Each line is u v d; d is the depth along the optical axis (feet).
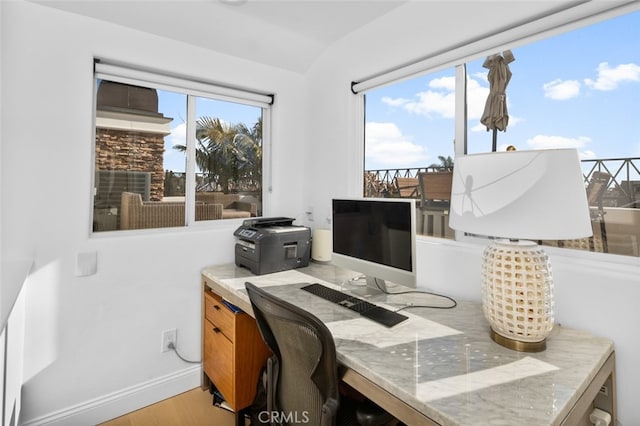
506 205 3.28
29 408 5.40
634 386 3.86
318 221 8.51
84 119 5.81
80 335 5.86
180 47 6.87
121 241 6.25
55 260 5.60
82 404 5.89
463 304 5.11
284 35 7.30
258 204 8.59
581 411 2.98
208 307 6.85
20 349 5.06
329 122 8.10
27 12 5.29
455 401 2.77
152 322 6.63
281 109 8.57
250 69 7.95
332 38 7.52
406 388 2.95
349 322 4.40
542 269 3.59
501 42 4.93
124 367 6.33
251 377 5.97
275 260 6.79
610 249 4.32
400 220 4.83
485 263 3.98
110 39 6.05
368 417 3.67
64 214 5.66
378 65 6.83
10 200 5.21
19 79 5.23
